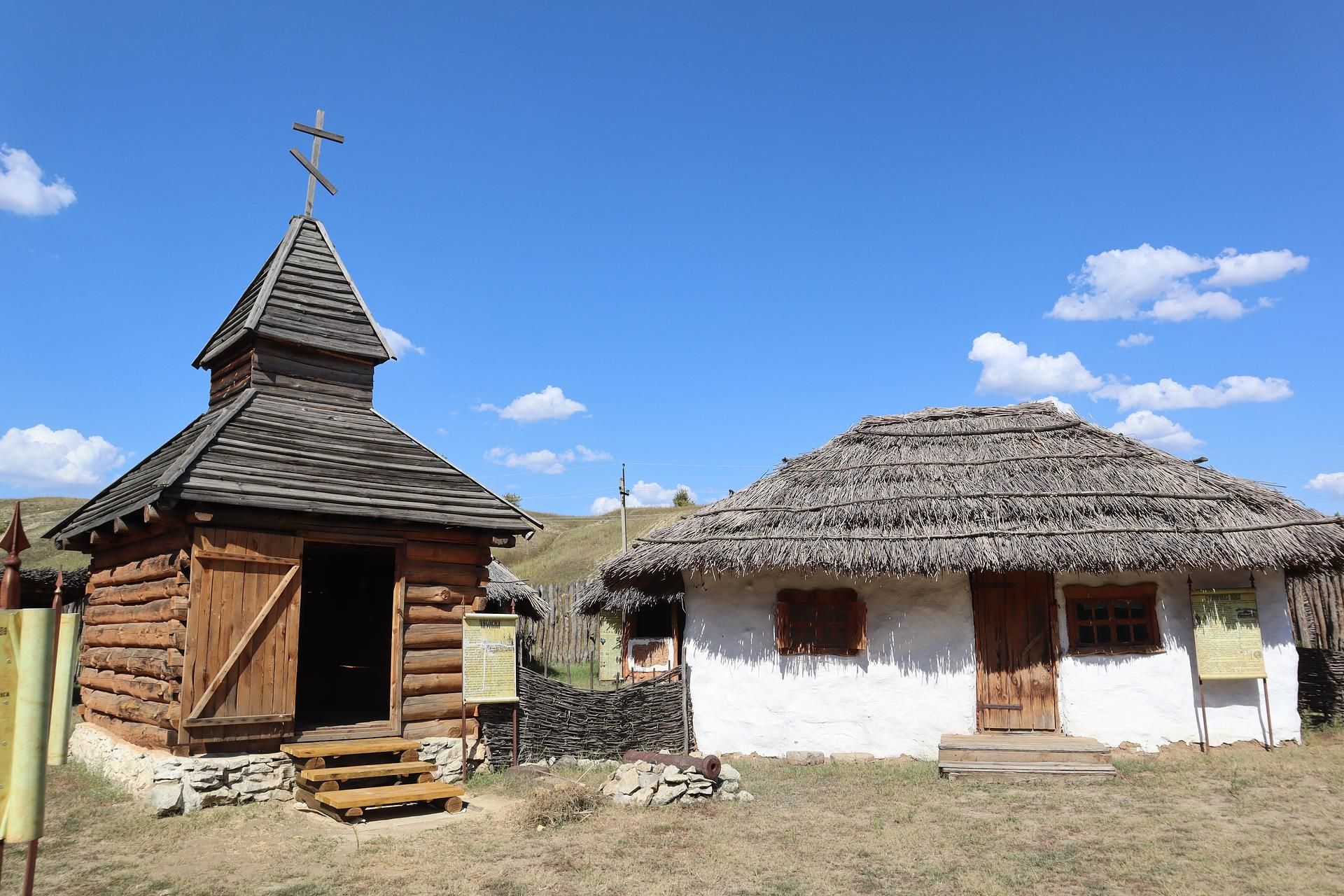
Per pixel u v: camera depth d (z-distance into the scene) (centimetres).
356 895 715
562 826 931
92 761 1120
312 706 1587
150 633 1034
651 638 2341
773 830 920
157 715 978
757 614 1377
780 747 1327
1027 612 1305
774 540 1314
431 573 1155
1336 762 1152
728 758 1326
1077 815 958
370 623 1522
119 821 888
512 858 818
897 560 1238
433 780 1052
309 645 1689
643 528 5084
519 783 1108
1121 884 734
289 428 1138
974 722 1266
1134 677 1255
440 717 1138
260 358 1178
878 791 1091
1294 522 1260
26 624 402
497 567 2475
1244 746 1244
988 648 1306
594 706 1284
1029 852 826
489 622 1180
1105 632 1288
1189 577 1274
